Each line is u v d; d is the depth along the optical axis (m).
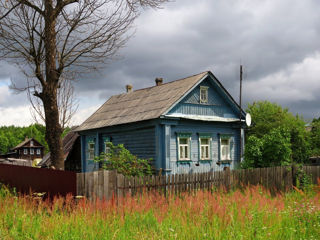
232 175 12.52
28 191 9.00
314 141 30.06
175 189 10.87
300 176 14.78
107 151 20.12
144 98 20.31
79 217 6.40
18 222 5.99
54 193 8.62
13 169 9.34
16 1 9.76
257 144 14.93
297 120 30.66
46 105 10.35
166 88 19.53
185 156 17.25
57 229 5.74
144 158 17.16
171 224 6.08
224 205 6.95
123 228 5.89
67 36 10.44
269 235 5.67
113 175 9.26
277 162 14.95
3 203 6.96
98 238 5.43
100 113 23.28
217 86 18.91
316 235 5.93
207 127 18.39
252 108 35.28
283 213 7.14
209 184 11.80
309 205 7.61
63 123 10.88
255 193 9.20
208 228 5.77
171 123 16.39
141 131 17.55
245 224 6.02
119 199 7.70
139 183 9.86
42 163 23.92
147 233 5.54
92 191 8.74
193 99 17.92
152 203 7.64
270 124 32.31
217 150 18.81
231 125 19.61
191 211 6.83
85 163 22.66
